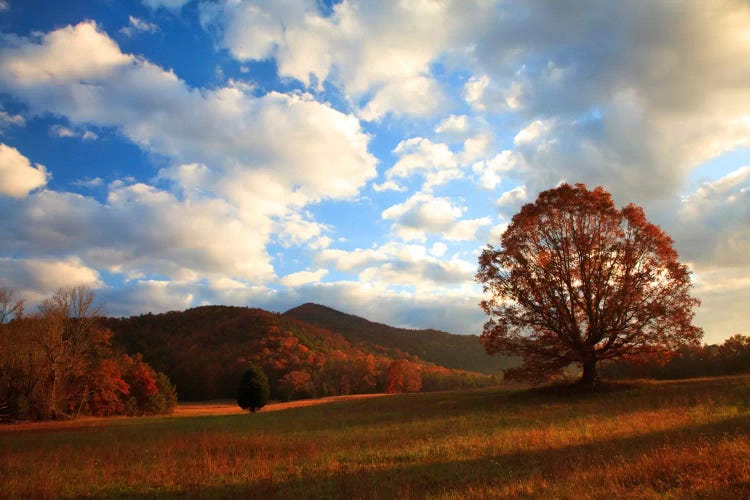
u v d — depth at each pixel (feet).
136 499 33.47
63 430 108.47
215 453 51.11
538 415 69.26
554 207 99.09
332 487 32.81
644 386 94.99
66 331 181.98
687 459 30.37
